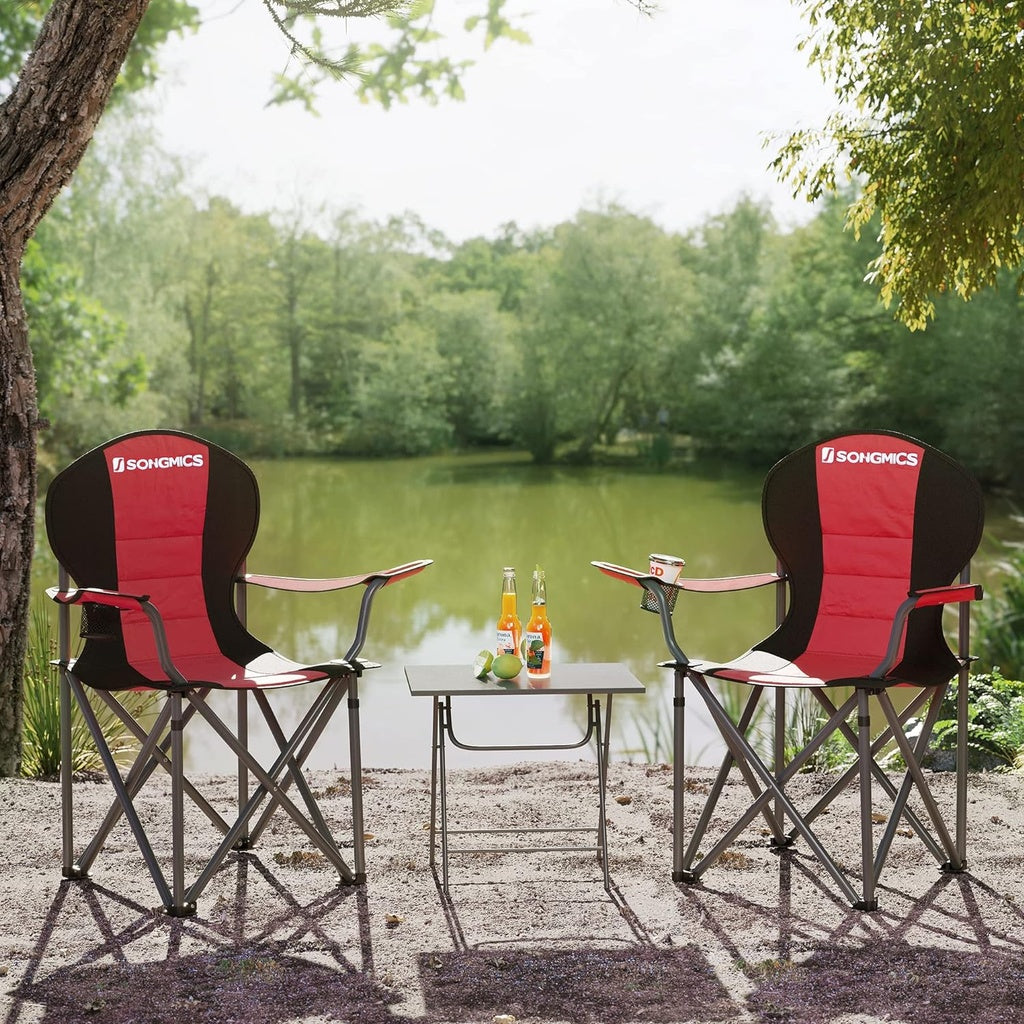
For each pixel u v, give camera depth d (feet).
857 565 9.63
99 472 9.37
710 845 10.12
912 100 14.84
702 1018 6.75
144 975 7.38
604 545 49.16
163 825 10.62
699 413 95.50
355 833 9.09
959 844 9.32
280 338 104.42
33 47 11.98
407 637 28.68
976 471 75.92
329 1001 7.02
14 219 11.94
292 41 10.77
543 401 97.25
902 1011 6.79
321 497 69.36
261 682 8.45
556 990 7.16
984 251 15.05
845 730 9.55
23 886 9.01
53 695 13.94
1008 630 21.06
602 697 20.98
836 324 88.33
